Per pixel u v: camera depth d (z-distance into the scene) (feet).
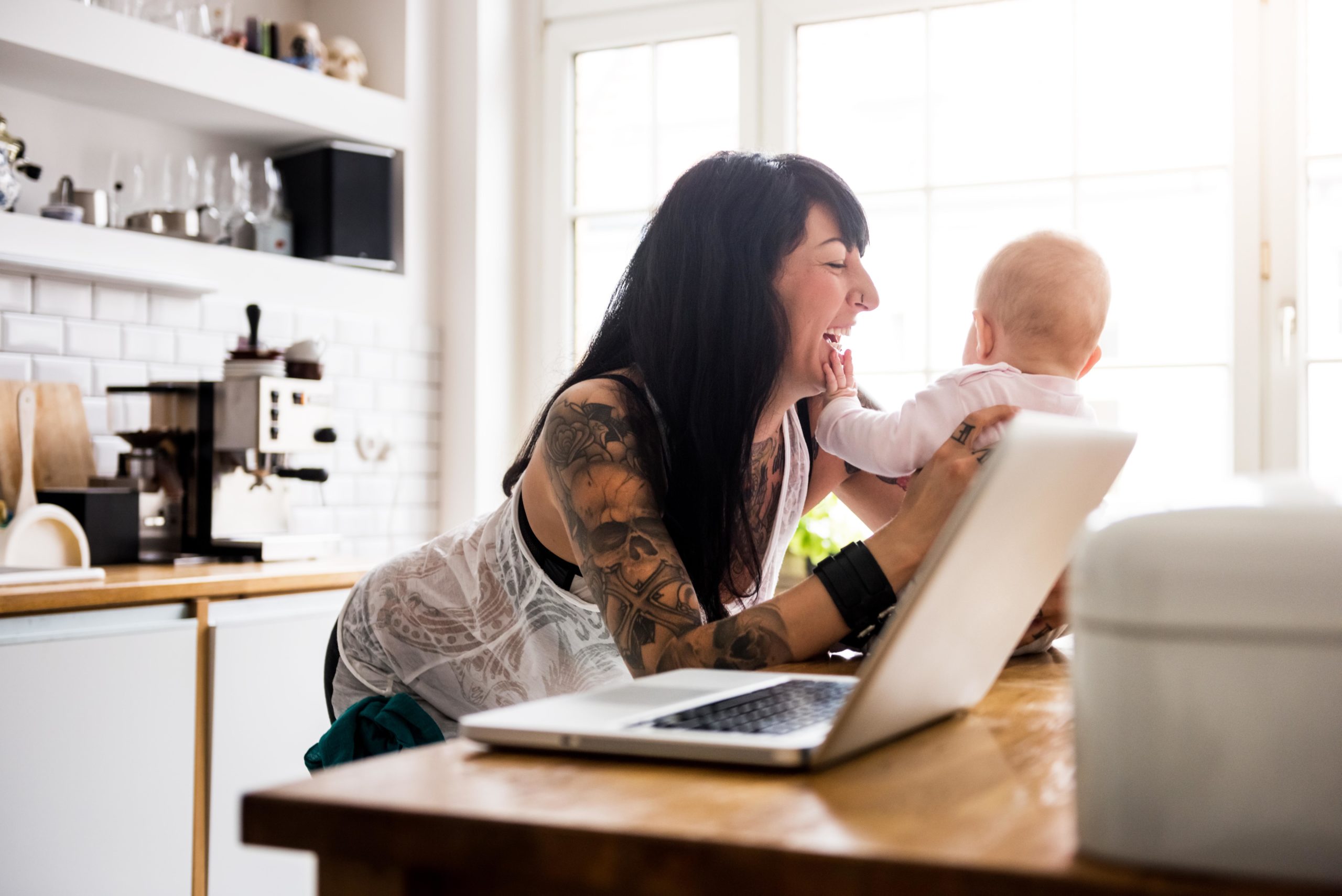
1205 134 10.52
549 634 4.61
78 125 10.74
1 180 9.40
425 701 5.03
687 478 4.12
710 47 12.59
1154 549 1.54
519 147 13.34
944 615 2.19
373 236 12.19
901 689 2.22
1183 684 1.51
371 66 12.84
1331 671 1.48
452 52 12.94
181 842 7.77
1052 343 5.27
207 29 11.06
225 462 9.59
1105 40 10.85
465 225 12.83
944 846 1.62
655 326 4.17
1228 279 10.40
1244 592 1.50
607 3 12.93
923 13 11.54
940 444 4.83
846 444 4.93
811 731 2.24
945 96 11.46
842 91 11.94
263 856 8.31
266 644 8.32
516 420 13.25
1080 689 1.61
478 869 1.78
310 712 8.66
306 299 11.62
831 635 3.42
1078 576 1.63
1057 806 1.86
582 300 13.25
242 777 8.14
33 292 9.62
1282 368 10.23
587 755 2.25
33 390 9.29
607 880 1.70
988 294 5.47
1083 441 2.35
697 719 2.36
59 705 7.06
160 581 7.72
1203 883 1.48
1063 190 11.00
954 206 11.40
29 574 7.37
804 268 4.20
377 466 12.23
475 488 12.71
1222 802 1.49
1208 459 10.48
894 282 11.61
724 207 4.17
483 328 12.82
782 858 1.60
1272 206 10.28
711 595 4.20
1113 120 10.82
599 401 3.84
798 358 4.29
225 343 10.96
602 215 13.08
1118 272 10.78
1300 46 10.24
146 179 11.19
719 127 12.55
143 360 10.36
